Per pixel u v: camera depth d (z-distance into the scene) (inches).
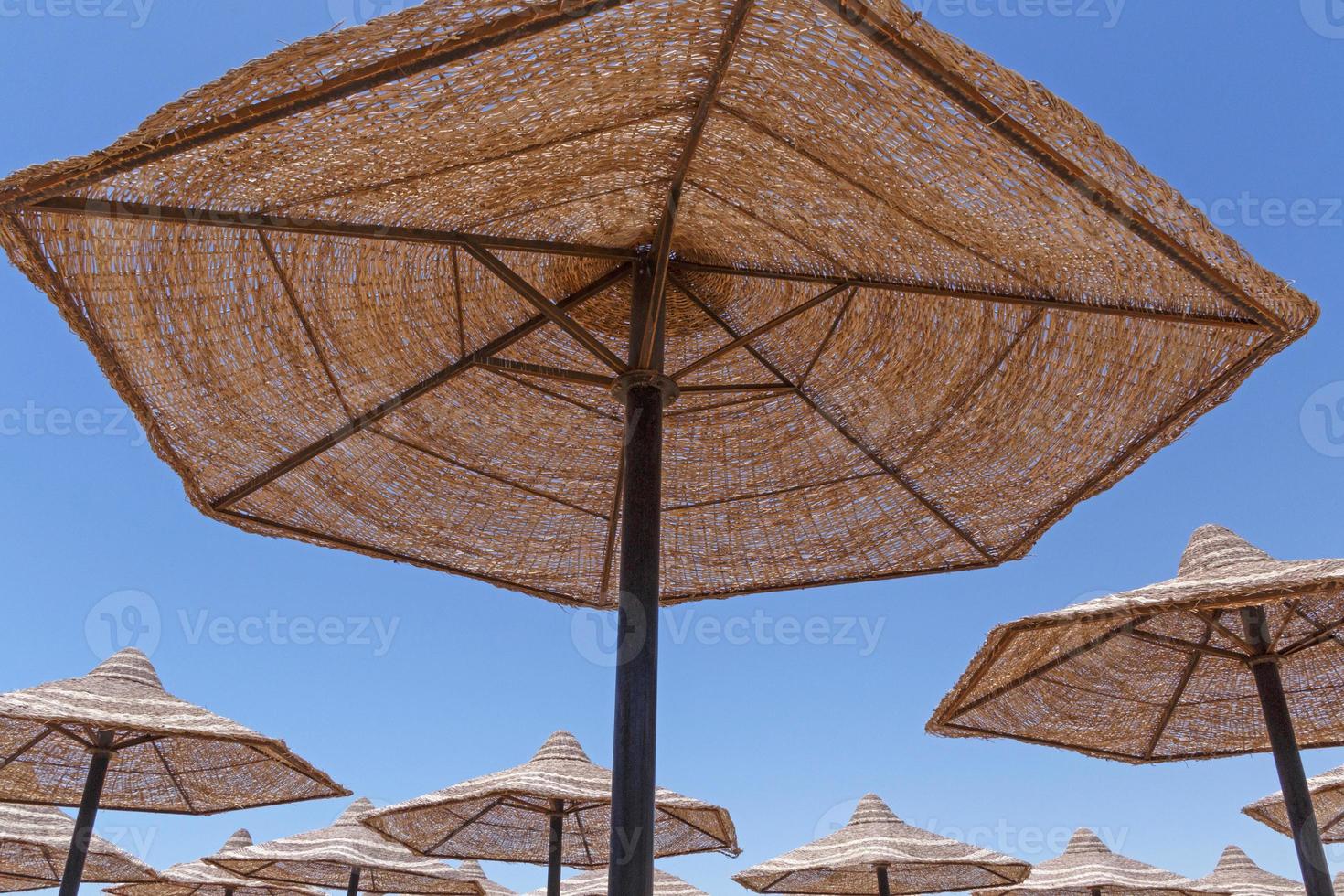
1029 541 148.3
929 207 96.3
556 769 384.2
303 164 86.6
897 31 64.5
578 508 161.8
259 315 115.6
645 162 104.7
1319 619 229.8
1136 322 112.0
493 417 150.6
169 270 103.3
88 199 83.5
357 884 531.5
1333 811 374.3
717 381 156.1
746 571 166.2
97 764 279.0
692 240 128.9
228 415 123.9
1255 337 100.7
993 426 135.0
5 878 506.9
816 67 77.9
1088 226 88.4
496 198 107.7
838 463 155.6
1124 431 123.4
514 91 79.0
